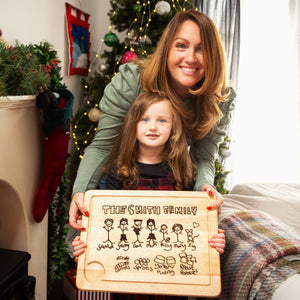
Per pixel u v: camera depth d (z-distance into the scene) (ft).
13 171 4.52
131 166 3.71
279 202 5.35
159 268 3.11
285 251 3.54
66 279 6.45
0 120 4.17
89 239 3.25
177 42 3.43
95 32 9.72
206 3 8.62
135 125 3.62
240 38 9.04
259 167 9.54
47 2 6.97
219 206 3.39
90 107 7.91
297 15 8.63
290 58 8.91
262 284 3.31
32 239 5.15
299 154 9.04
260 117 9.41
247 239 3.97
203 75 3.58
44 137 5.36
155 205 3.32
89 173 3.84
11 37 5.84
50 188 5.15
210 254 3.13
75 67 8.38
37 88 4.70
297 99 8.89
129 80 3.78
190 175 3.82
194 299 3.86
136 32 7.36
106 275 3.12
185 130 3.92
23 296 4.21
